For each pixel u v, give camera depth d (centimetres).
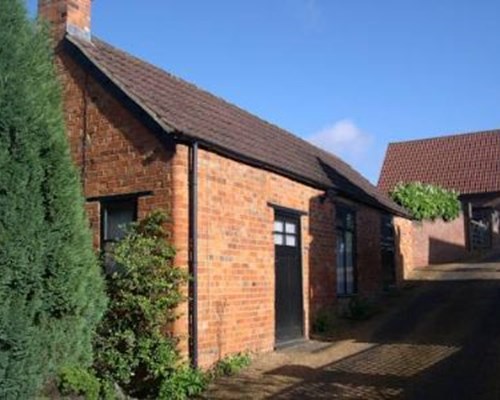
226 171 1252
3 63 808
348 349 1332
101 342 1073
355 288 1867
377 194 2302
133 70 1372
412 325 1569
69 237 845
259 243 1341
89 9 1349
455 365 1122
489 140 4350
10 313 777
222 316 1204
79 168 1238
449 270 2589
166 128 1145
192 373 1075
